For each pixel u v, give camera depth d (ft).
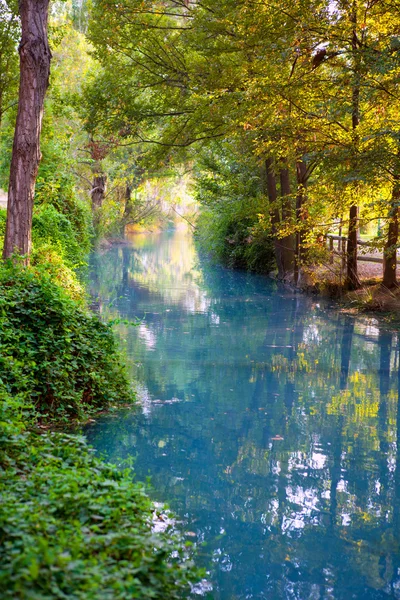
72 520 12.93
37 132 37.14
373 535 17.56
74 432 24.84
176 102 69.15
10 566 10.30
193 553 16.14
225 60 62.23
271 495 19.95
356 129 53.62
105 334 30.04
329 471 22.09
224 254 106.83
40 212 68.85
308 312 59.11
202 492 19.94
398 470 22.30
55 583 10.09
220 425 26.78
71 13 128.77
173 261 116.67
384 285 61.57
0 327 26.11
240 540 16.94
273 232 81.00
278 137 57.36
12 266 31.42
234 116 59.00
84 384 27.81
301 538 17.30
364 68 47.37
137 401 29.91
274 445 24.57
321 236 66.95
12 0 69.26
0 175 101.40
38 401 25.72
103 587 10.55
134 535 12.90
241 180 90.02
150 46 66.39
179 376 34.94
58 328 28.19
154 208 178.50
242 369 36.99
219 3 57.93
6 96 76.84
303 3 49.80
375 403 30.68
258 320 54.54
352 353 41.81
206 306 62.44
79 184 134.62
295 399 31.14
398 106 51.85
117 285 78.33
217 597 14.30
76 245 76.89
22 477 15.60
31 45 36.32
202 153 95.09
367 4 52.03
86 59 122.72
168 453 23.29
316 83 53.72
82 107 74.28
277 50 51.72
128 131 73.15
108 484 15.23
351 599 14.40
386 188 56.03
